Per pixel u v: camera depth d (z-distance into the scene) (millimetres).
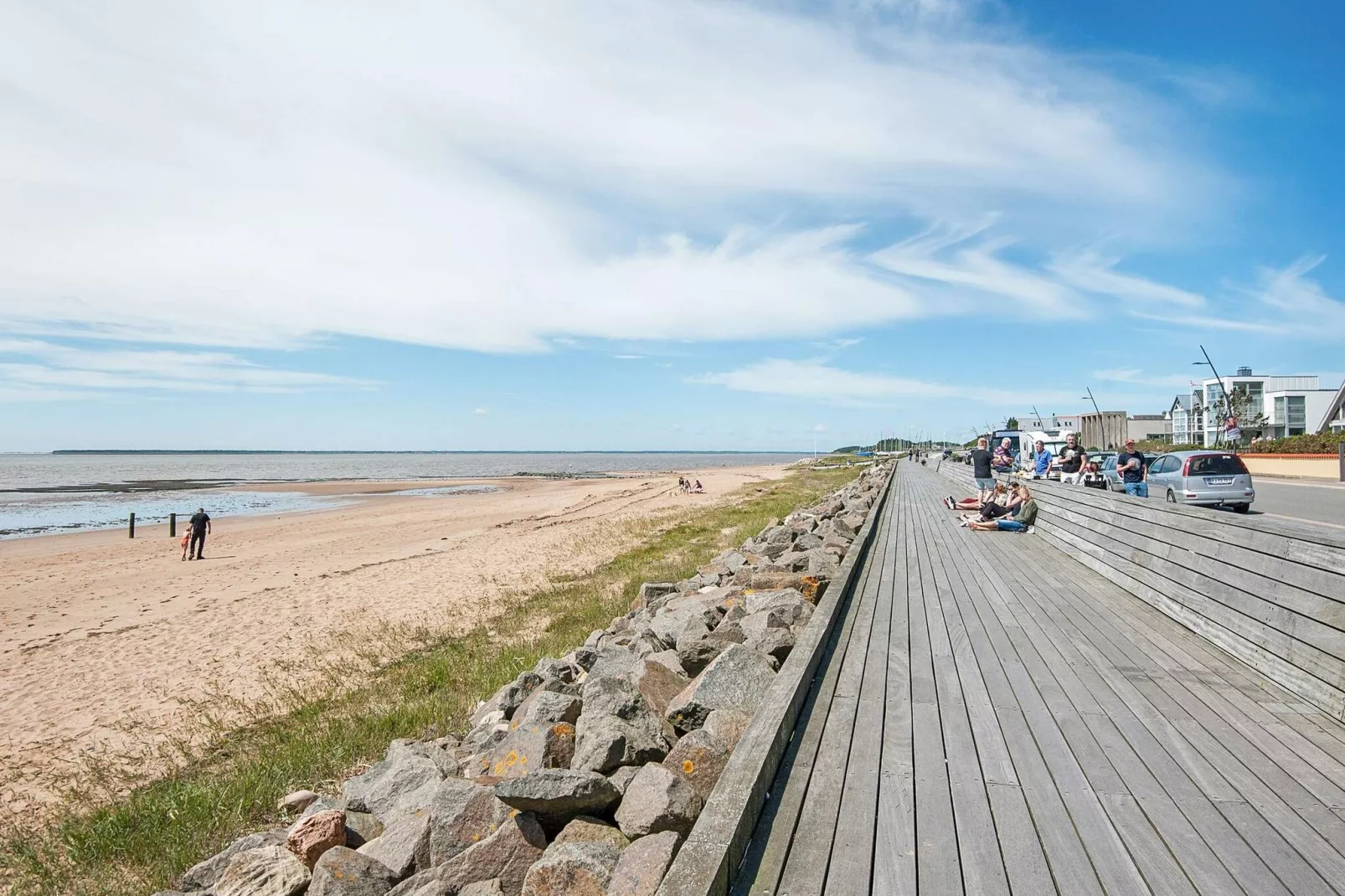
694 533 20797
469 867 3371
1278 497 20219
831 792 3408
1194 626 6051
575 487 61500
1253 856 2824
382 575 16984
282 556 21953
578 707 4930
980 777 3535
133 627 13055
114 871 4668
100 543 26781
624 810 3443
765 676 4715
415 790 4410
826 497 25641
